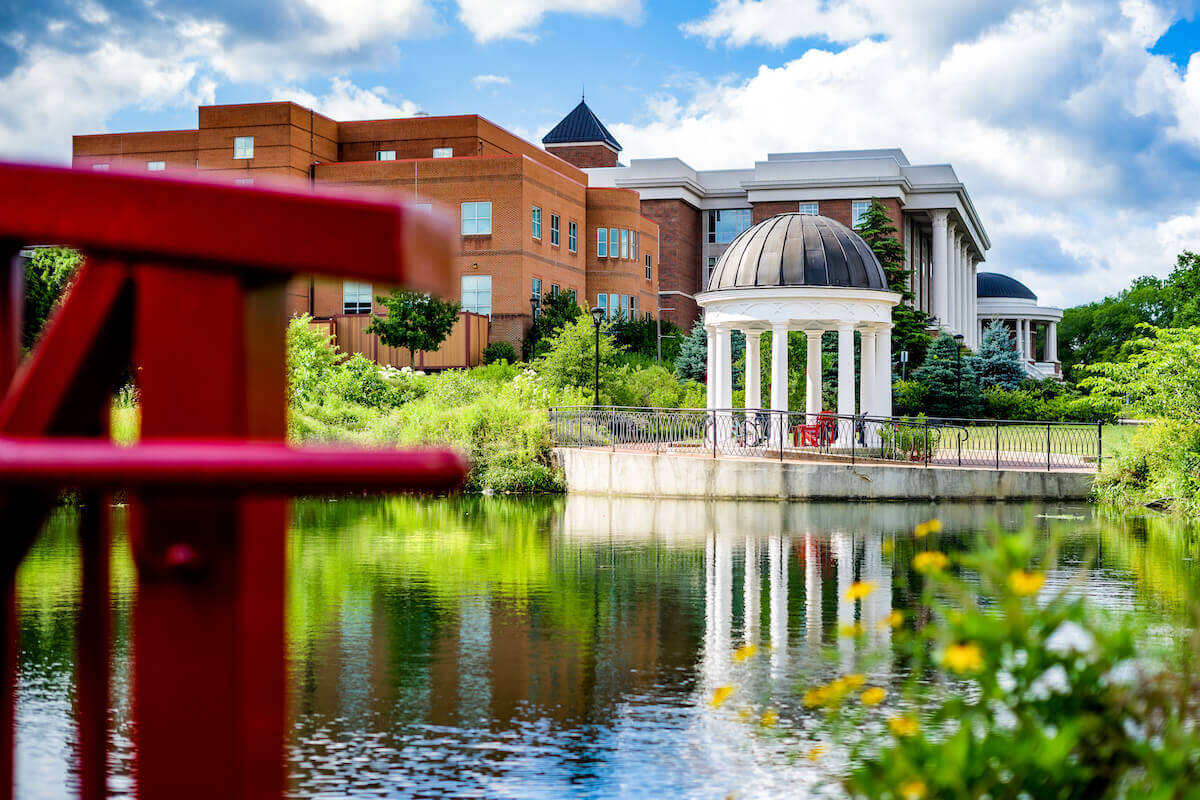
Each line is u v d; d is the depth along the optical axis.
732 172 91.12
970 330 107.38
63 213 2.01
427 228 2.09
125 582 15.66
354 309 61.41
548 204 63.88
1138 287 126.50
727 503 30.28
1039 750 3.22
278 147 64.69
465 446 34.91
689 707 9.79
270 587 2.16
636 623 13.51
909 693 4.05
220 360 2.07
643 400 45.84
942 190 86.50
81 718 2.57
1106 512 27.44
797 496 30.61
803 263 34.25
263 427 2.13
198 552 2.12
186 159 68.81
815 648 12.09
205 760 2.13
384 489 2.03
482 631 12.99
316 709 9.70
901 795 3.31
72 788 7.58
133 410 26.64
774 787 7.70
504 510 28.55
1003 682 9.96
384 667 11.20
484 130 71.56
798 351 46.06
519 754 8.49
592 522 25.41
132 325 2.22
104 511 2.54
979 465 32.09
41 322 31.36
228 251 2.03
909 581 16.77
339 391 40.56
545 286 63.47
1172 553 19.45
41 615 13.60
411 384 42.19
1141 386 27.92
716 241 91.31
